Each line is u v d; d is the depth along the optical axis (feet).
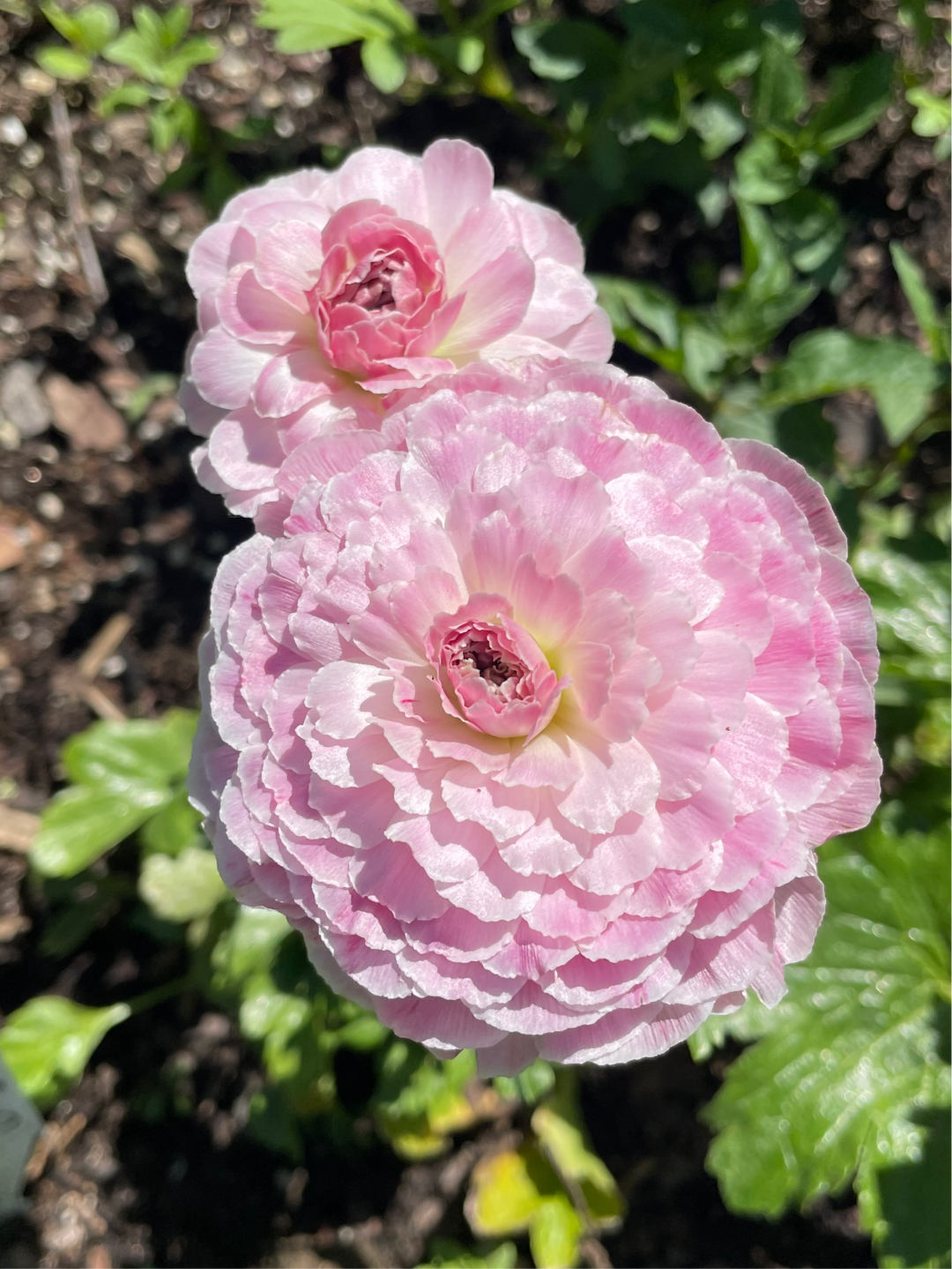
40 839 0.97
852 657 0.54
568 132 1.14
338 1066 1.08
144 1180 1.05
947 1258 0.73
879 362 0.86
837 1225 1.04
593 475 0.50
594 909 0.50
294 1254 1.03
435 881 0.50
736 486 0.54
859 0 1.20
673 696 0.51
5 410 1.18
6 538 1.17
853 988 0.78
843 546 0.58
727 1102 0.75
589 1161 0.97
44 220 1.20
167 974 1.11
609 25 1.23
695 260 1.25
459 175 0.65
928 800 0.95
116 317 1.22
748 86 1.19
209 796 0.58
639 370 1.21
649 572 0.50
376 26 0.90
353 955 0.52
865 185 1.25
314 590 0.53
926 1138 0.75
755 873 0.50
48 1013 0.99
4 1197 0.95
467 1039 0.53
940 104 0.90
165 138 1.05
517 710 0.50
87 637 1.18
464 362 0.63
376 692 0.53
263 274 0.62
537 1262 0.95
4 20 1.17
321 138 1.24
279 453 0.63
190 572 1.21
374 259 0.61
